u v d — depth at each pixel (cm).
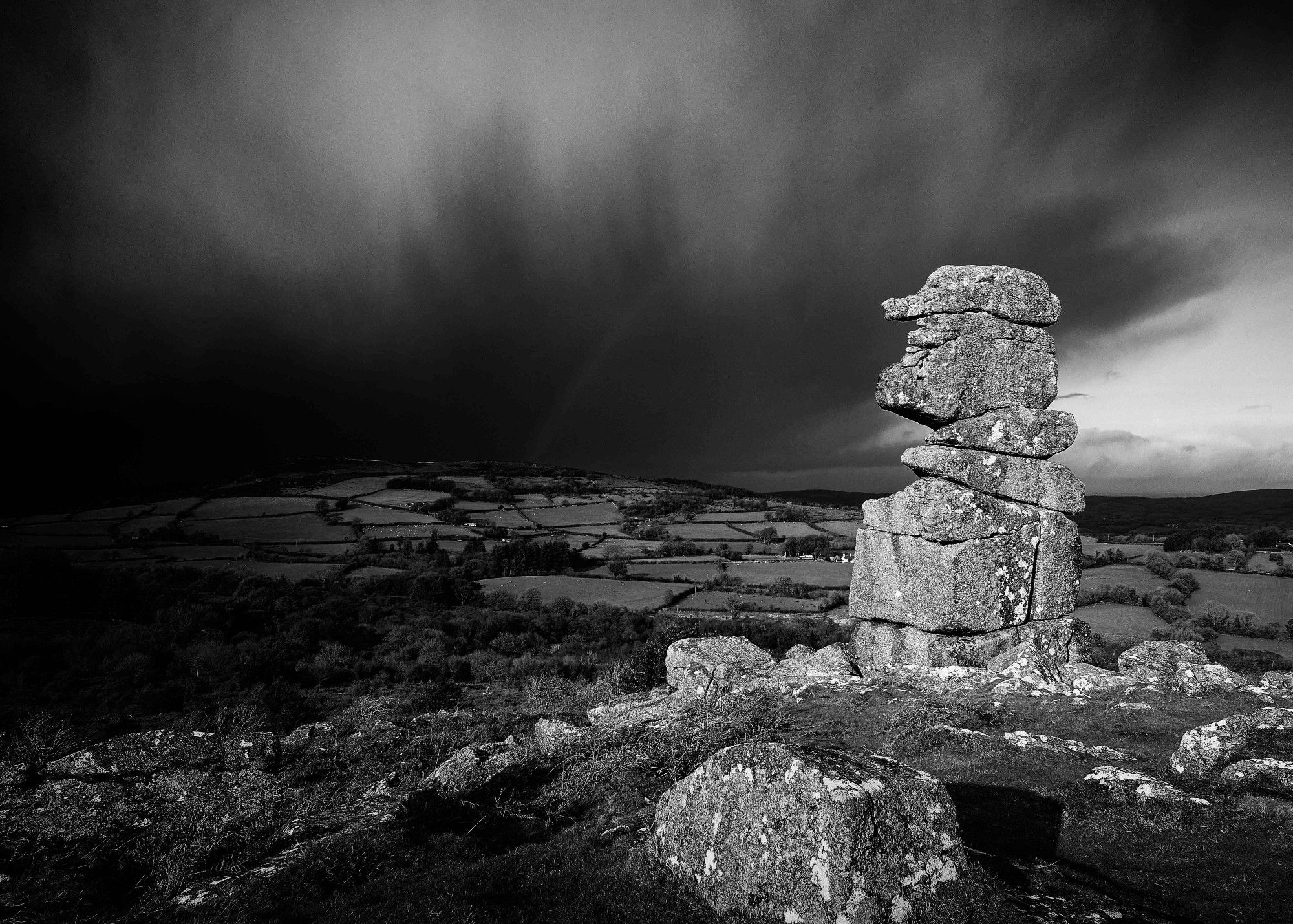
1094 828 861
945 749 1204
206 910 739
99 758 1234
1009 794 977
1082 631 1889
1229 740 1012
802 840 629
